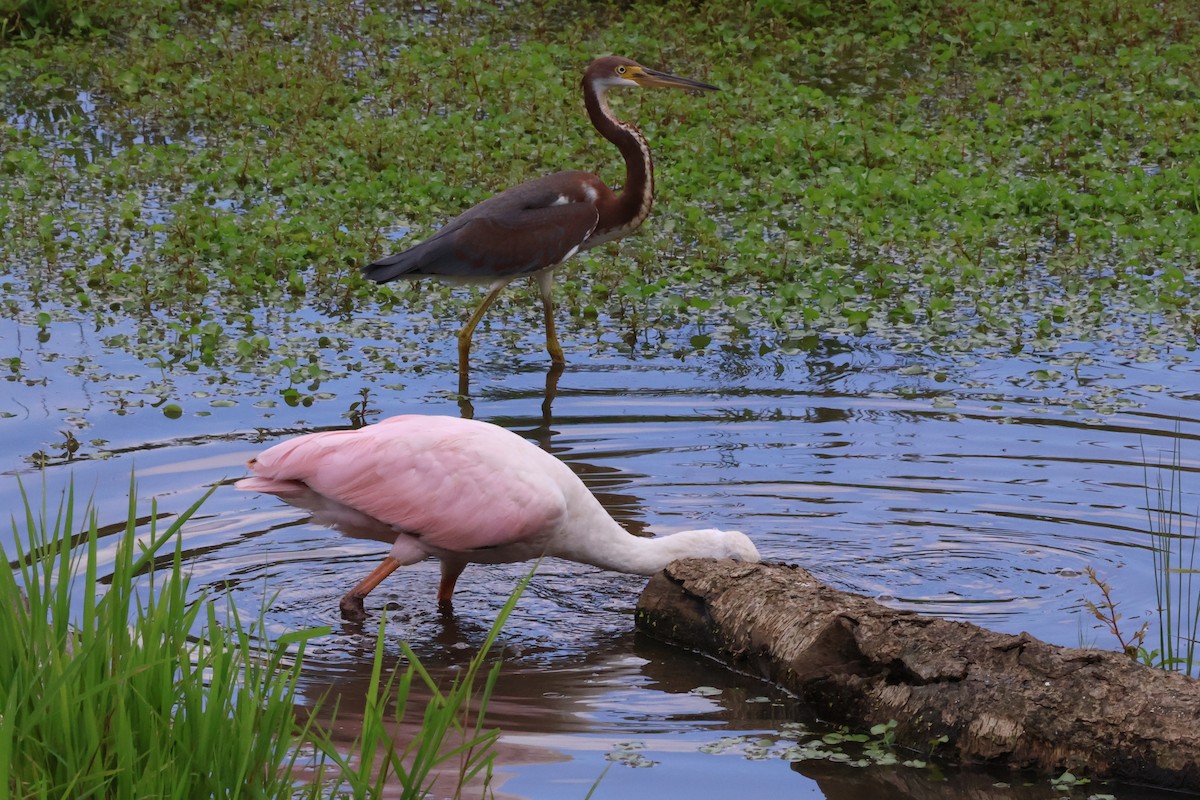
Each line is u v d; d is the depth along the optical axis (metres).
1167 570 8.41
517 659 8.59
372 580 9.02
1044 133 22.50
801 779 7.09
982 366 13.69
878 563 9.63
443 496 8.87
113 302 14.93
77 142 21.16
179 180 19.20
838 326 14.91
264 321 14.77
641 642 8.91
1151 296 15.29
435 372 13.48
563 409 12.52
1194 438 11.73
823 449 11.61
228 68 24.41
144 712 5.76
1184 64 25.66
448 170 19.53
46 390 12.51
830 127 21.58
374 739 5.85
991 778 7.20
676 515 10.36
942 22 28.25
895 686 7.65
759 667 8.37
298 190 18.77
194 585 9.20
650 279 16.30
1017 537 9.98
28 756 5.50
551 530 9.06
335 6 28.11
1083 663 7.39
